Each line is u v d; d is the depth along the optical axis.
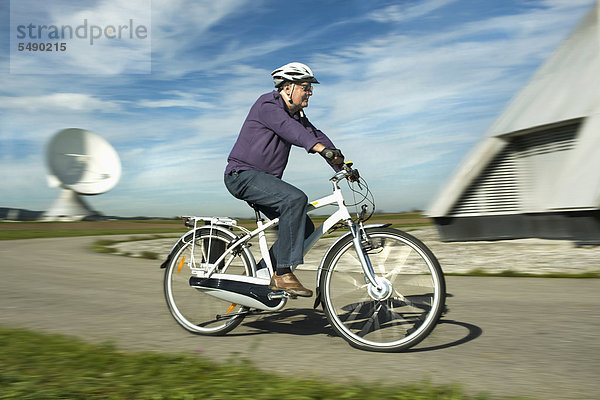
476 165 11.41
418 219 37.38
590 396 2.76
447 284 6.79
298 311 5.08
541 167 11.01
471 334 4.14
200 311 4.33
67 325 4.59
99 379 2.87
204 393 2.62
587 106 9.88
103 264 9.83
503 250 10.00
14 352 3.42
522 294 5.92
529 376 3.10
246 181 3.97
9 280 7.57
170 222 54.16
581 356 3.50
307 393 2.63
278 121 3.89
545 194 10.79
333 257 3.88
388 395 2.62
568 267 7.81
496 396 2.76
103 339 4.09
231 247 4.18
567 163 9.98
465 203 11.67
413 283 3.73
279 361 3.47
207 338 4.13
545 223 10.62
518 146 11.31
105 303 5.66
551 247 10.00
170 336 4.20
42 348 3.53
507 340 3.94
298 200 3.86
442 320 4.64
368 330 3.82
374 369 3.28
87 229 34.88
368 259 3.83
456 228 11.98
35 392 2.64
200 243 4.32
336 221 3.91
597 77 10.04
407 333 3.71
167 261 4.40
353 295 3.86
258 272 4.14
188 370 3.04
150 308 5.38
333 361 3.46
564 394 2.79
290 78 3.94
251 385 2.76
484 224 11.62
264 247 4.13
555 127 10.58
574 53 10.84
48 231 29.80
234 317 4.19
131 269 8.98
